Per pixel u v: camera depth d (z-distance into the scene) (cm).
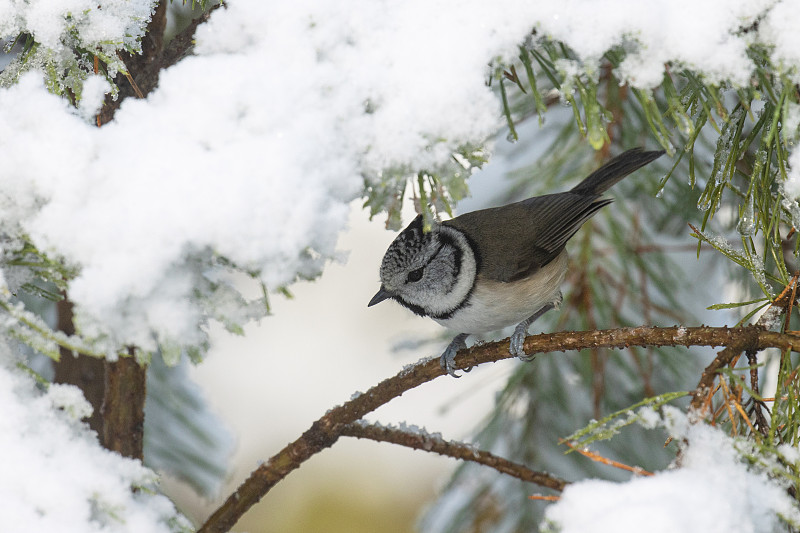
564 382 775
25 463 361
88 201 363
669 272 767
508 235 774
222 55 415
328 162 386
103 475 371
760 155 464
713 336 456
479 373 824
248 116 387
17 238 374
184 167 367
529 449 768
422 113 411
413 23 427
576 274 778
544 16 421
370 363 1276
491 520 760
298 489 1212
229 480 877
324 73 409
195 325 364
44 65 422
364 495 1215
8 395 368
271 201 362
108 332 353
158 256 353
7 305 350
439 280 786
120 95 534
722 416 468
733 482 367
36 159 367
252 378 1249
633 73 421
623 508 342
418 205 459
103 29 424
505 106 431
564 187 771
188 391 863
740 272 730
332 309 1302
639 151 720
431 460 1234
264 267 365
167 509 402
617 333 487
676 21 418
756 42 421
